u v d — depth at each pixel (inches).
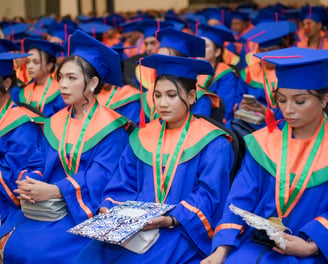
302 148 82.5
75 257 90.4
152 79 170.2
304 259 74.4
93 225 79.8
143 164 98.0
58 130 110.5
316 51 83.7
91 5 605.6
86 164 106.5
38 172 109.2
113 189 99.2
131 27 286.4
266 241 78.6
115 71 109.0
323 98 79.0
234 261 77.5
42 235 97.5
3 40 151.2
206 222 87.6
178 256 85.7
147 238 82.7
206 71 95.2
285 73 78.0
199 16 310.0
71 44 107.3
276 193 81.9
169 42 132.9
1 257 102.0
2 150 115.5
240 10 377.4
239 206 84.4
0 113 117.9
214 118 136.3
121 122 110.5
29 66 164.4
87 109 109.6
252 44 256.7
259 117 123.5
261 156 85.5
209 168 91.7
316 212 79.7
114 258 86.5
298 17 314.7
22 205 101.7
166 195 93.0
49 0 561.3
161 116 95.5
